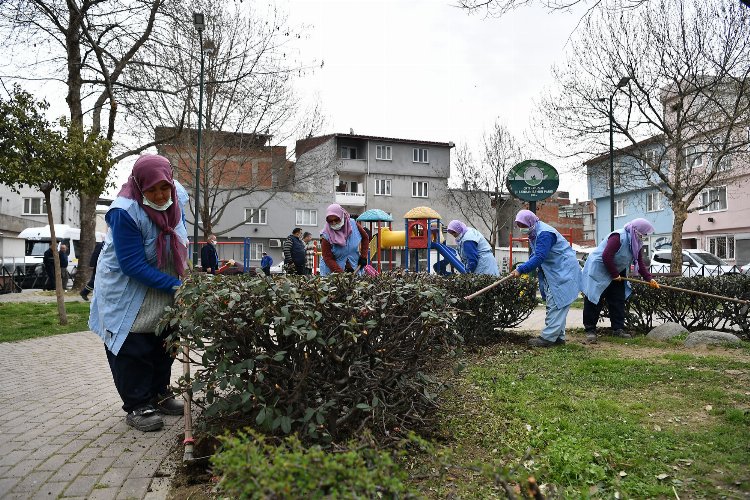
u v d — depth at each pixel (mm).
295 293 3293
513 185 13898
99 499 3094
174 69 22516
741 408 4520
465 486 3025
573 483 3148
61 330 10539
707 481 3146
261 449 2172
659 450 3584
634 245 8523
